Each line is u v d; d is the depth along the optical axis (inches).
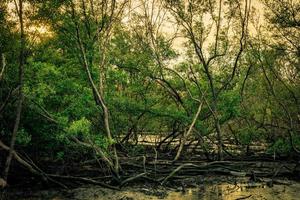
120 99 1296.8
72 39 1112.2
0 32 892.0
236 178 1087.6
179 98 1350.9
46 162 1124.5
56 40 1096.2
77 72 1119.6
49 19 970.1
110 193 887.7
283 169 1221.7
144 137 1839.3
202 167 1114.1
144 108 1339.8
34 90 863.1
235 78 1600.6
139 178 996.6
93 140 955.3
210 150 1654.8
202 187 970.7
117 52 1343.5
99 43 1127.6
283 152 1382.9
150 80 1382.9
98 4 1168.2
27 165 839.1
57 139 909.8
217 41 1368.1
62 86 958.4
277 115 1574.8
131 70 1382.9
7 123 895.1
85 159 1165.7
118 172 966.4
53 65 965.8
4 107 805.2
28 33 911.7
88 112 1010.1
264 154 1529.3
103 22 1157.7
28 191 893.8
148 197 854.5
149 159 1352.1
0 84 850.8
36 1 917.8
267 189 946.1
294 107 1555.1
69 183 946.1
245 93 1690.5
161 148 1738.4
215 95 1337.4
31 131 938.1
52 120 889.5
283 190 933.2
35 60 1029.2
